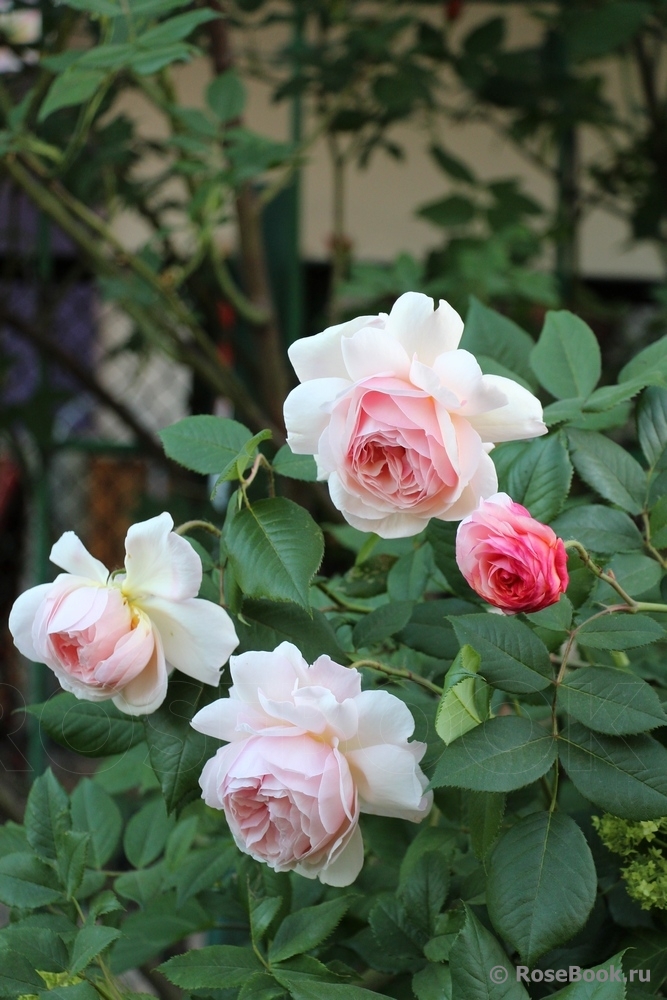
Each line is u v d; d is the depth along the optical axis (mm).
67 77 1114
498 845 831
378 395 835
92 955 858
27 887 911
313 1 1900
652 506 935
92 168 1809
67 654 840
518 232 1865
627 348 2264
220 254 1914
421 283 1917
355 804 832
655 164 2156
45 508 2096
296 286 2158
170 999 1158
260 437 869
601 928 902
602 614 869
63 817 926
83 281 2371
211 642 844
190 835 1011
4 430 2059
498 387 833
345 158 2125
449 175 1917
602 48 1704
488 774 817
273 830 833
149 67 1086
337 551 1598
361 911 971
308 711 818
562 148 2227
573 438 949
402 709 822
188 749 868
